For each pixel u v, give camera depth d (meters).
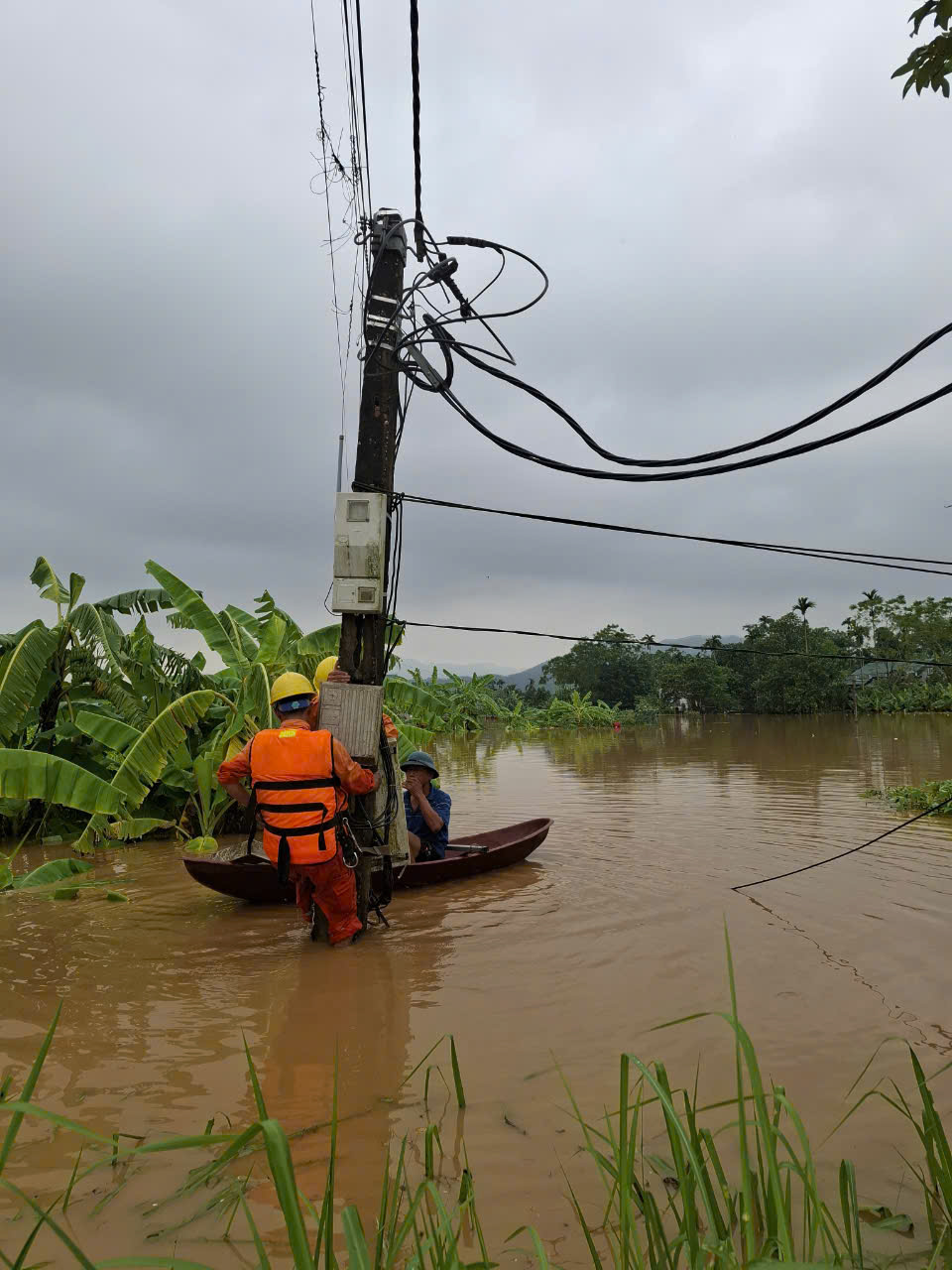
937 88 4.05
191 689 12.07
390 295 6.23
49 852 10.12
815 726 41.88
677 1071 3.87
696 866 8.30
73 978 5.33
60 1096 3.68
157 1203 2.85
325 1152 3.18
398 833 6.46
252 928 6.52
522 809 12.52
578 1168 3.05
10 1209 2.82
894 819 10.89
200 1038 4.34
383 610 6.26
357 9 5.82
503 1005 4.74
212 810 11.02
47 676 11.09
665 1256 2.18
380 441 6.25
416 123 5.77
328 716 6.07
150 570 11.60
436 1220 2.72
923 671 68.75
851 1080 3.73
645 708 60.62
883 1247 2.55
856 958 5.43
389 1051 4.13
